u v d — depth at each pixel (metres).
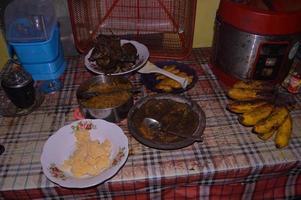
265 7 0.74
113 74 0.89
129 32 1.05
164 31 1.03
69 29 1.03
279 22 0.69
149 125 0.73
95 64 0.94
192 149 0.70
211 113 0.80
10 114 0.81
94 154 0.65
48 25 0.92
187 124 0.73
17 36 0.88
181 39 1.04
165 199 0.72
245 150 0.69
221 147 0.70
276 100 0.76
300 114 0.78
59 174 0.62
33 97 0.82
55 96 0.88
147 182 0.64
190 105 0.78
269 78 0.80
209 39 1.13
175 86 0.88
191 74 0.94
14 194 0.63
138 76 0.96
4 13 0.96
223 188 0.72
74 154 0.67
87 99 0.79
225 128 0.75
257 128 0.69
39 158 0.68
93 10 1.01
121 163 0.62
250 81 0.79
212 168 0.65
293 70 0.86
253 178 0.70
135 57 0.95
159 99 0.80
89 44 1.06
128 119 0.73
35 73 0.92
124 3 0.99
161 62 0.99
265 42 0.72
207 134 0.74
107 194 0.67
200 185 0.70
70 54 1.09
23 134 0.75
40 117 0.80
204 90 0.89
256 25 0.71
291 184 0.75
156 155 0.68
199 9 1.05
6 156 0.69
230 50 0.80
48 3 0.97
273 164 0.66
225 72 0.86
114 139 0.70
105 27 1.05
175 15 0.99
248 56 0.76
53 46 0.90
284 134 0.69
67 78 0.96
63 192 0.64
